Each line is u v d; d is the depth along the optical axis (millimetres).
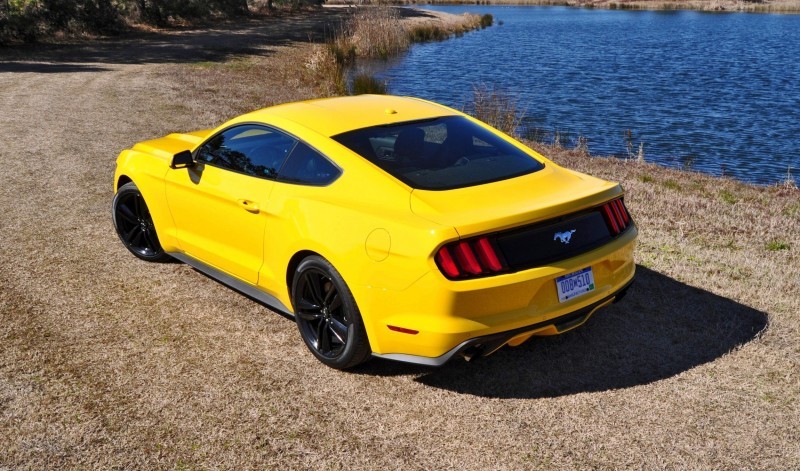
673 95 25547
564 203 3574
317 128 4188
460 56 39219
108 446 3309
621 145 16438
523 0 126688
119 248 5949
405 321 3557
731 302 4914
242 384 3859
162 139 5902
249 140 4547
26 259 5652
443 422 3510
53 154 9328
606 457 3230
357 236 3650
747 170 14391
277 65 24531
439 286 3381
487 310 3461
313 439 3373
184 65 22641
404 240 3465
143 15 38750
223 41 32375
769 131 18812
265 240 4293
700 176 9984
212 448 3301
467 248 3385
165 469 3148
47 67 20594
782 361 4098
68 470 3135
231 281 4797
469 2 125625
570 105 22859
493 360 4121
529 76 30609
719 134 18250
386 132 4164
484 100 16375
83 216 6750
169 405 3650
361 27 39594
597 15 91625
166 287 5172
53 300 4910
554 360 4113
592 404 3658
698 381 3875
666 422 3498
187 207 4953
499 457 3234
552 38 54312
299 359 4152
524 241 3518
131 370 3996
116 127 11367
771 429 3445
